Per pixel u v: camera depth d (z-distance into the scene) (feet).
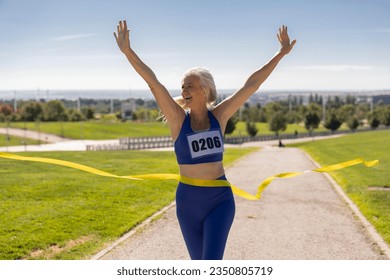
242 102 18.26
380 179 64.44
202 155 17.44
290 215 40.86
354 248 29.55
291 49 19.01
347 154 126.41
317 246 30.12
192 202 17.66
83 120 444.96
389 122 459.32
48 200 45.01
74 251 28.09
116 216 38.50
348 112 498.28
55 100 440.45
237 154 136.87
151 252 28.35
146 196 49.80
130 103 558.97
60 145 248.32
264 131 412.98
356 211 42.39
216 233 16.90
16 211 38.73
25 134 276.41
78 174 69.00
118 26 17.12
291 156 128.77
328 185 60.90
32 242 29.25
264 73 18.51
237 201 48.70
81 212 39.27
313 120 381.40
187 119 17.69
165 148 230.89
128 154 127.03
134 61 16.98
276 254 28.25
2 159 95.71
